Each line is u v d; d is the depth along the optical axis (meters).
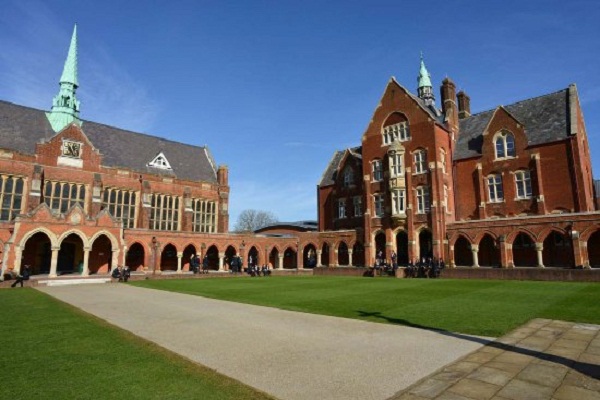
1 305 18.62
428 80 60.22
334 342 10.73
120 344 10.38
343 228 53.56
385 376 7.81
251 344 10.61
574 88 39.38
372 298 20.16
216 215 58.91
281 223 77.12
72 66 52.12
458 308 16.08
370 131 48.78
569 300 17.48
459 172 44.28
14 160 41.34
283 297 21.41
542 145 38.00
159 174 53.38
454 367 8.27
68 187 44.81
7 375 7.83
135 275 38.72
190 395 6.74
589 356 8.93
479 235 36.78
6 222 37.03
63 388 7.09
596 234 33.81
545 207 37.03
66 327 12.80
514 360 8.70
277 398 6.68
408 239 42.31
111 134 54.34
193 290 26.25
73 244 43.97
